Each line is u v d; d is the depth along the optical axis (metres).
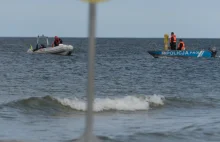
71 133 27.97
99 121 33.91
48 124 31.89
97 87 62.09
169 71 91.00
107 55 153.50
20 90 56.94
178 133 27.88
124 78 75.88
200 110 41.97
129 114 38.56
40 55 133.50
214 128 30.11
